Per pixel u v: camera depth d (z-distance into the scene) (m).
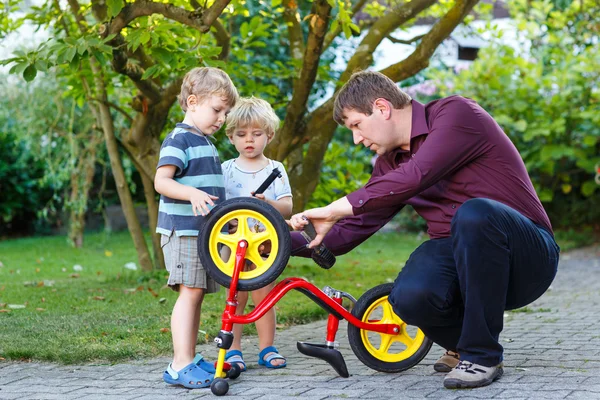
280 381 3.06
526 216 3.03
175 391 2.90
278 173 3.10
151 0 4.85
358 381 3.03
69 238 10.05
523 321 4.59
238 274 2.90
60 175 9.38
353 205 2.90
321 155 6.29
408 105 3.08
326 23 4.96
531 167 10.82
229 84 3.19
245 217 2.95
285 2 6.38
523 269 2.93
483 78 10.91
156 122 6.22
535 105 10.78
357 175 7.07
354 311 3.19
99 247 10.13
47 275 7.35
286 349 3.80
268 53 10.49
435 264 2.94
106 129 6.73
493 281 2.81
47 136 9.84
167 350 3.65
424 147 2.93
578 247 10.33
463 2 5.60
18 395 2.86
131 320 4.40
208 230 2.93
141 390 2.92
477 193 3.02
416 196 3.16
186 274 3.04
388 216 3.27
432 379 3.03
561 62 10.88
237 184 3.56
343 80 6.02
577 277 7.33
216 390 2.80
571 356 3.43
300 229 3.00
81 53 4.33
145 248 6.92
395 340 3.22
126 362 3.46
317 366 3.38
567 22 11.45
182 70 4.85
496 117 10.60
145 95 5.68
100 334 3.96
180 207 3.06
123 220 12.21
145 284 6.17
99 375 3.20
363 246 10.32
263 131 3.54
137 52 5.35
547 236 3.04
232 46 6.86
